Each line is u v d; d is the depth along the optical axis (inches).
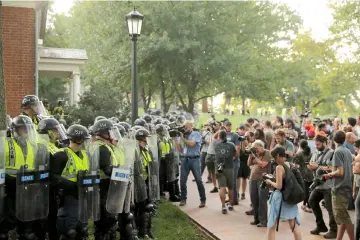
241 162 460.4
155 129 424.8
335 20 1104.8
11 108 576.1
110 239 243.6
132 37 494.3
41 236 213.8
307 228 358.0
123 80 1013.2
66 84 1535.4
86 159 218.4
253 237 329.4
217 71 983.6
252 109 2203.5
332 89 1230.9
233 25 1058.7
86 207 216.2
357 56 1126.4
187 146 438.6
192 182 591.5
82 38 1270.9
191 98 1064.2
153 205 332.8
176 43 939.3
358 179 309.3
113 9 1041.5
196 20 948.0
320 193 333.1
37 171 201.9
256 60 1103.6
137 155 286.7
